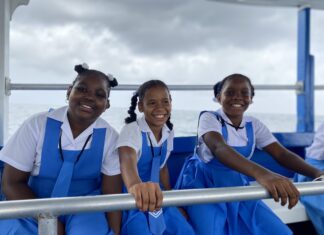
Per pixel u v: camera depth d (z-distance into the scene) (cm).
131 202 102
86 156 149
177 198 104
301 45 303
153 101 168
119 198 101
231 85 186
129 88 243
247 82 188
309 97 299
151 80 176
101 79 148
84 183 154
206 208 158
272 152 198
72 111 147
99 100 147
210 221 154
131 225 147
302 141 255
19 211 91
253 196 112
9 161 147
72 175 148
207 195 106
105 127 157
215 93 204
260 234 156
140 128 167
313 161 218
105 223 139
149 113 168
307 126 297
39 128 149
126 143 156
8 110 226
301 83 300
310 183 121
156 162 169
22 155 147
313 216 185
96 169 153
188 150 221
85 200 97
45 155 146
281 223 157
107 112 197
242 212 161
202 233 154
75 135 151
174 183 221
